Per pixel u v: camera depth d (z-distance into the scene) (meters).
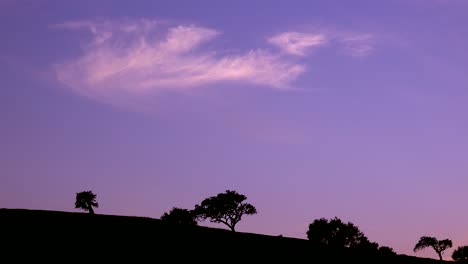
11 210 68.94
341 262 68.69
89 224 64.38
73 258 48.44
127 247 55.94
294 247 74.31
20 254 47.31
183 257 55.84
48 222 62.16
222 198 94.31
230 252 62.72
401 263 76.69
